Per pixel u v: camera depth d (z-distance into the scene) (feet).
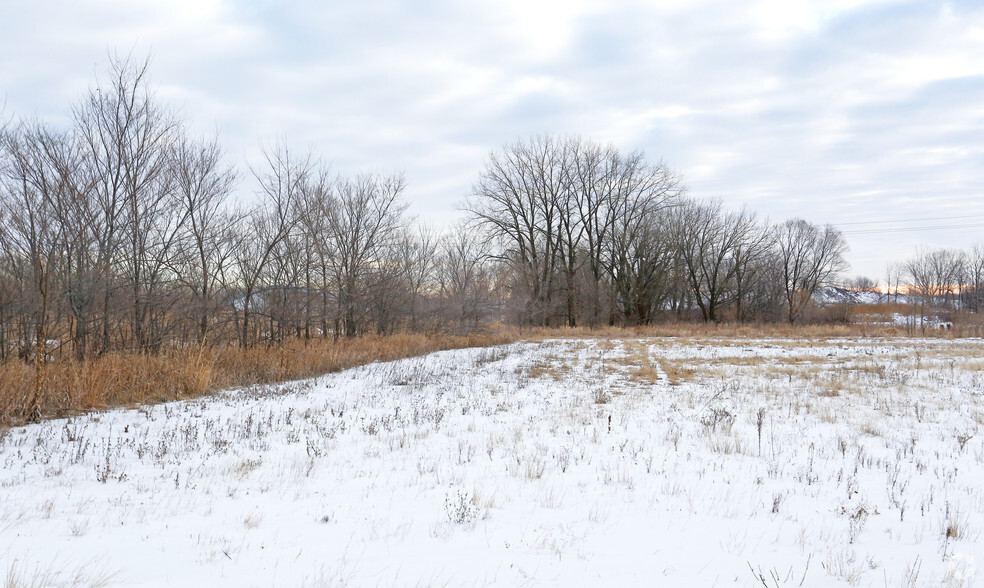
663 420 34.12
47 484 20.54
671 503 18.93
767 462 24.64
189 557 14.06
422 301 111.04
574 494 19.84
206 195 62.90
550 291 157.38
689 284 188.03
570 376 57.41
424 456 25.26
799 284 207.92
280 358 56.18
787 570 13.78
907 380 52.34
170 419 33.22
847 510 18.39
